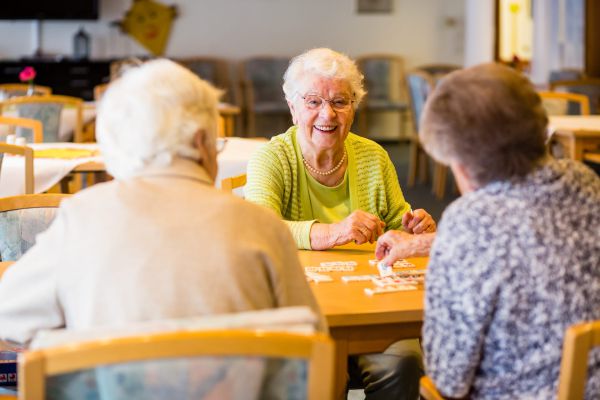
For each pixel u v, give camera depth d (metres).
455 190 6.96
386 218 2.35
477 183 1.34
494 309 1.28
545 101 5.43
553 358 1.28
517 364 1.30
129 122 1.29
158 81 1.32
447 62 10.26
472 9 9.71
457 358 1.30
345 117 2.17
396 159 8.92
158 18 9.76
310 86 2.15
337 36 10.08
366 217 2.04
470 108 1.30
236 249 1.24
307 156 2.23
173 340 1.01
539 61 9.19
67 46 9.66
